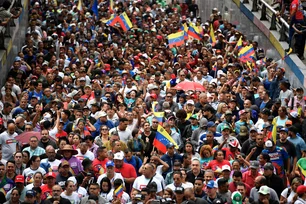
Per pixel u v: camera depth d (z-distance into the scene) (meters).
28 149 47.81
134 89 61.22
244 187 42.91
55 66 69.62
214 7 101.69
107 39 86.75
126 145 49.09
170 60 76.81
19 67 69.06
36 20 86.44
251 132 48.97
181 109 54.09
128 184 45.75
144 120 53.31
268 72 64.12
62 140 46.81
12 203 41.75
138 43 84.69
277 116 55.00
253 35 85.81
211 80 67.06
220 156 45.88
